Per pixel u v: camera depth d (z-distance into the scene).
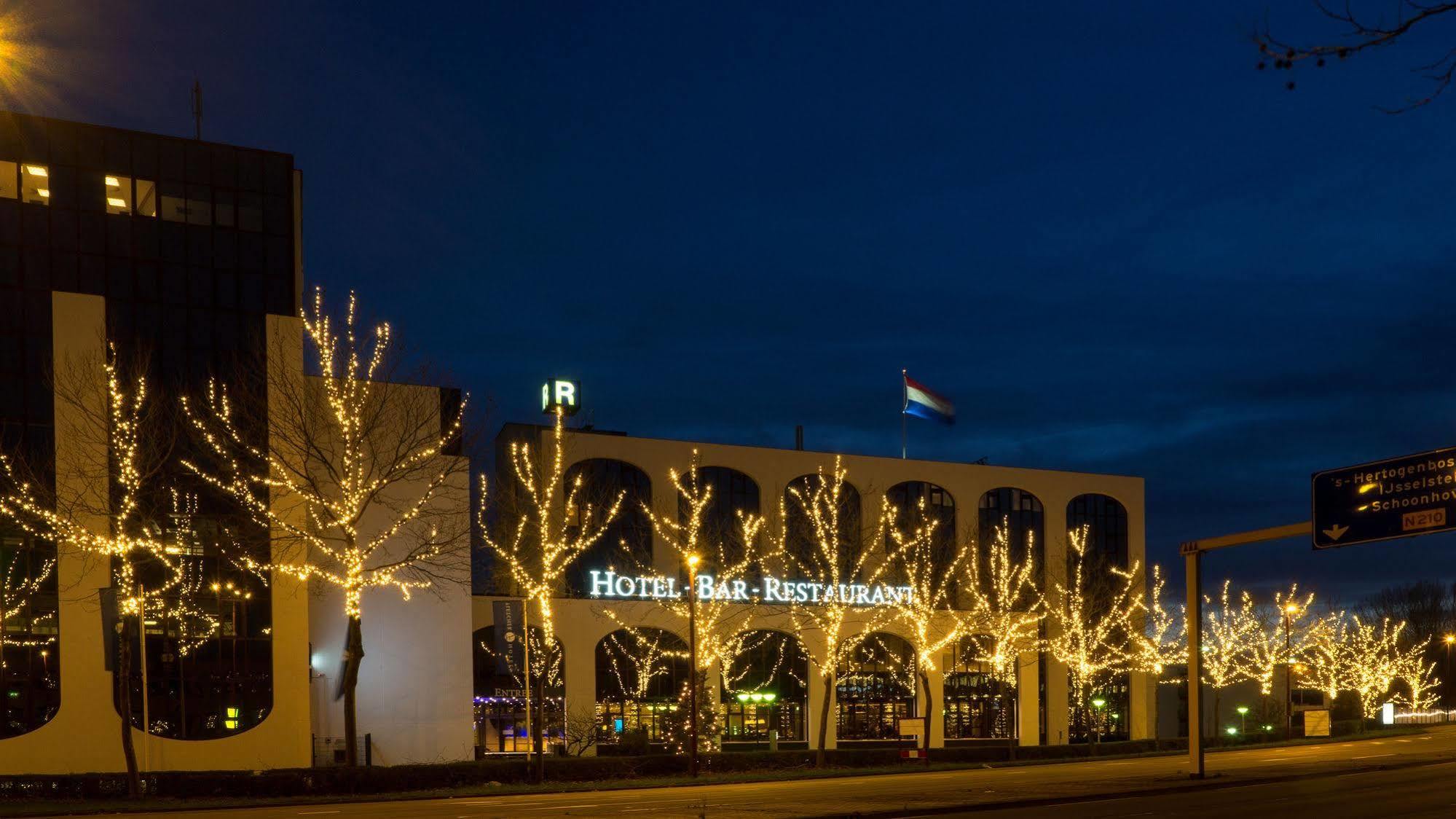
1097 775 41.69
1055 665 70.88
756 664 62.91
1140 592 74.88
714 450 63.66
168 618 42.50
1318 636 84.19
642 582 59.75
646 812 27.80
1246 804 29.67
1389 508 27.16
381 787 36.84
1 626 39.03
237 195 46.19
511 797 35.50
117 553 38.16
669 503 61.44
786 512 64.94
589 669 57.50
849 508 66.56
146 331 43.47
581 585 58.56
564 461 58.97
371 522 49.19
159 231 44.47
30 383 41.41
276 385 44.53
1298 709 83.88
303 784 35.66
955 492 70.56
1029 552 69.31
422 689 49.84
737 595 61.41
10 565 40.28
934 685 66.75
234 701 43.41
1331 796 31.94
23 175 42.59
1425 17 6.70
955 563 64.06
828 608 58.44
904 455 70.94
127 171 44.38
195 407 43.53
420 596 50.22
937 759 53.41
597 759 42.59
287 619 44.75
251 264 45.91
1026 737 69.12
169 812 30.34
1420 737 72.50
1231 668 80.81
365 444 47.12
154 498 41.34
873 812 27.09
